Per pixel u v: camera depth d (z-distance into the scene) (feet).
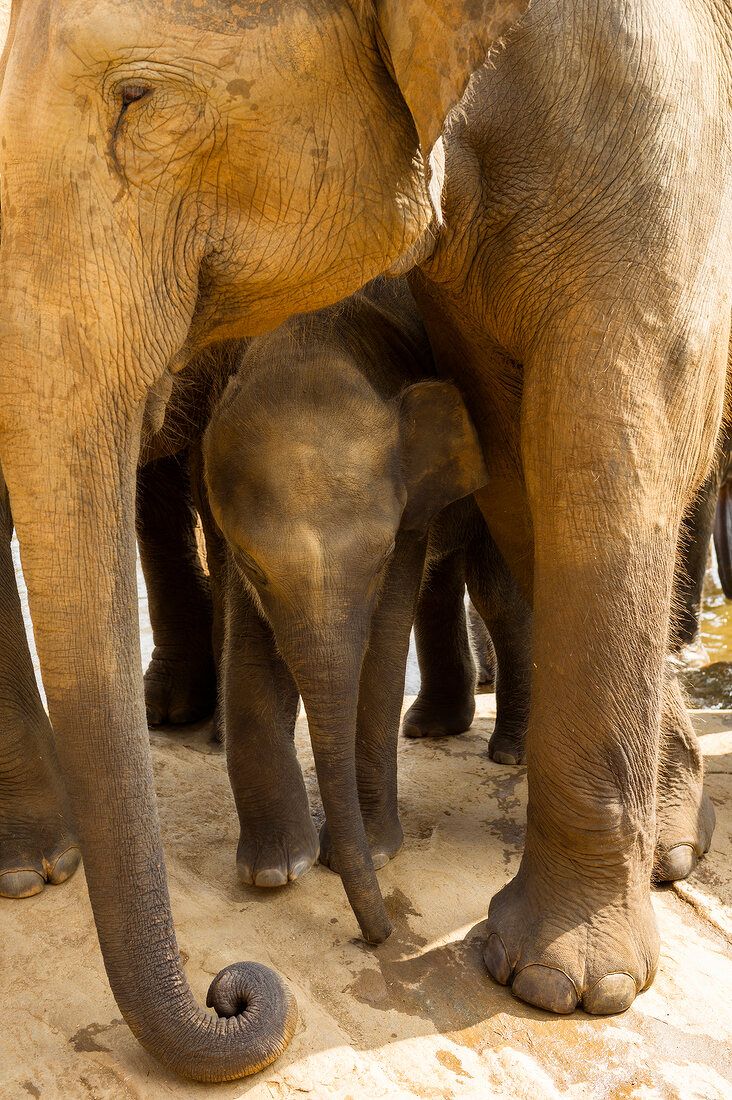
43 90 5.87
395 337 10.19
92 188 5.94
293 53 6.04
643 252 7.45
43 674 6.11
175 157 6.08
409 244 6.95
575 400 7.59
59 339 5.92
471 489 9.41
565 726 7.91
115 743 6.13
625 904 8.07
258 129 6.13
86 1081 7.04
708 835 9.94
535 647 8.07
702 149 7.68
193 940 8.37
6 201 6.00
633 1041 7.56
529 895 8.22
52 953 8.25
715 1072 7.34
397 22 5.90
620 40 7.32
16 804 9.16
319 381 8.62
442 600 12.37
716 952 8.62
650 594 7.87
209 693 12.97
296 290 6.89
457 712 12.83
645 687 7.97
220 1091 6.93
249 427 8.41
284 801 9.28
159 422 7.08
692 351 7.70
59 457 5.93
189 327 6.65
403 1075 7.17
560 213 7.54
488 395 9.75
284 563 7.97
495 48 7.03
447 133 7.43
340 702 7.95
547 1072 7.27
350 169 6.43
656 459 7.69
